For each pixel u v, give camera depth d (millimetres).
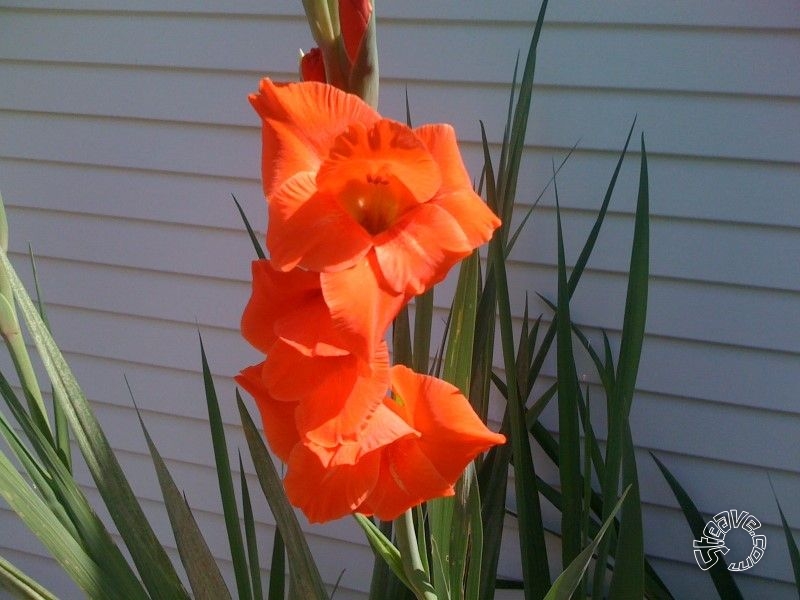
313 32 992
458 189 838
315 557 2000
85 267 1994
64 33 1893
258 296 892
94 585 1176
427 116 1765
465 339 1159
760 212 1664
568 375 1385
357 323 751
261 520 2021
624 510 1275
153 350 1995
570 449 1400
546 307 1793
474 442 887
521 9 1688
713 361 1733
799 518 1739
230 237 1901
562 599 1105
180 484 2049
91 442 1217
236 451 1999
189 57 1838
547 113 1719
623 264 1739
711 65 1636
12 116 1964
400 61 1752
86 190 1957
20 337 1368
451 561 1182
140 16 1846
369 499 923
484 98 1734
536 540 1393
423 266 783
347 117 813
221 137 1861
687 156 1676
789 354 1698
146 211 1933
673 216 1701
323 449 813
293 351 852
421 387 896
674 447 1778
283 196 780
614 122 1695
